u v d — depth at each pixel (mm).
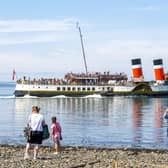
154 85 181875
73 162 30766
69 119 91375
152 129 69312
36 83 179375
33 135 31406
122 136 58656
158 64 181125
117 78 184375
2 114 106375
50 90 179750
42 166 28781
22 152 36594
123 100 167875
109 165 29609
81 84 181250
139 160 32688
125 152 38656
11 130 65812
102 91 181750
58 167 28500
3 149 39188
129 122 83562
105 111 117438
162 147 46656
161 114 105562
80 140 53000
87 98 178000
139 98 179750
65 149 40594
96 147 44469
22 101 162500
